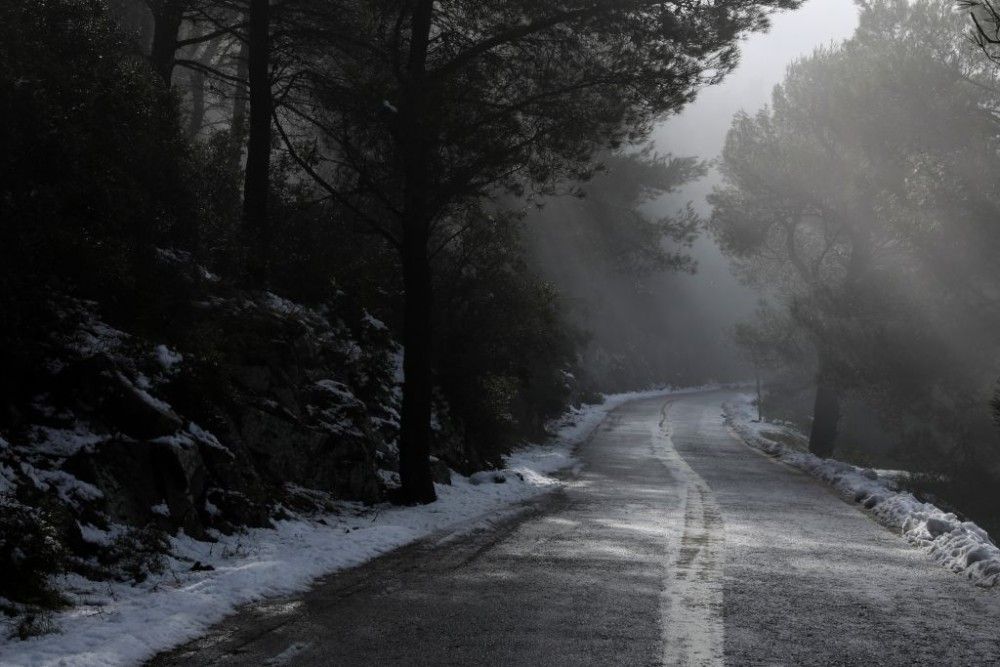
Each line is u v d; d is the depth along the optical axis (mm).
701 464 27516
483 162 14734
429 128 14281
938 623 7035
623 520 13523
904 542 11914
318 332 17562
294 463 13133
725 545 11008
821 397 32875
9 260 9609
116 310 11695
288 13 20766
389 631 6387
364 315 20328
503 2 15062
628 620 6816
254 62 19203
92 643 5742
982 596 8180
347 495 14039
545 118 15141
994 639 6555
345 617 6812
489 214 23656
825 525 13617
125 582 7770
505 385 24266
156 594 7219
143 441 9867
